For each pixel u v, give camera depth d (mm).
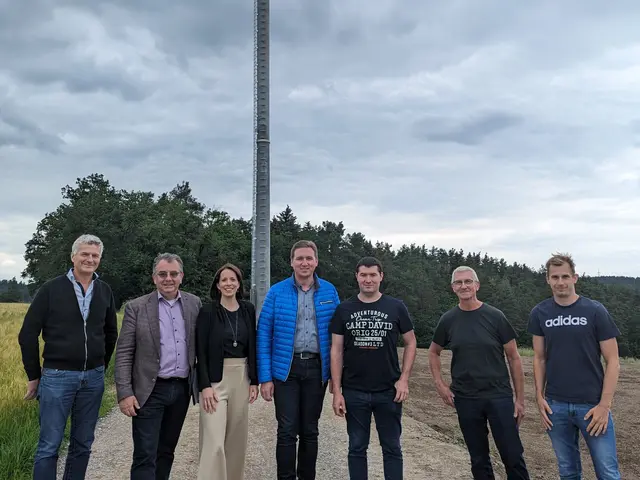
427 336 85375
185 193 97438
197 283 65375
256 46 8156
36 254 73188
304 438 4961
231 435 4887
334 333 4863
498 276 122125
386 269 86188
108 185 74250
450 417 9391
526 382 12977
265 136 8086
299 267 5016
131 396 4539
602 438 4188
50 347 4527
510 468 4512
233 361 4891
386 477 4672
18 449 5801
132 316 4691
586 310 4316
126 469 6051
